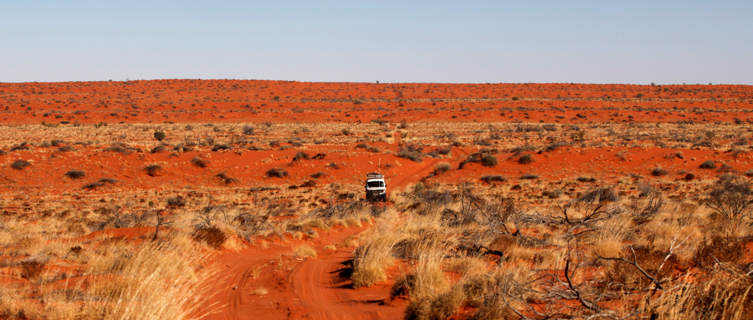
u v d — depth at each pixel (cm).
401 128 11600
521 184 4762
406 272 992
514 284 648
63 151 5650
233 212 2244
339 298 889
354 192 4525
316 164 5825
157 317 623
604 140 8344
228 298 894
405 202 3219
